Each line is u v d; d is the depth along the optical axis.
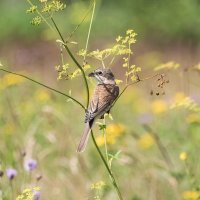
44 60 29.42
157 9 31.80
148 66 21.81
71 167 12.79
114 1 33.84
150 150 13.69
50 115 14.17
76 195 12.21
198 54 29.91
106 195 11.79
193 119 13.43
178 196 11.78
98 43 31.31
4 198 10.62
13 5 35.47
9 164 11.86
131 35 8.52
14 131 13.36
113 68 26.02
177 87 18.98
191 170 11.55
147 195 12.21
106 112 9.08
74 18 18.17
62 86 19.09
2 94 15.16
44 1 8.30
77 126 15.27
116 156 8.63
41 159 13.03
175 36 31.41
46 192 12.25
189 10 30.77
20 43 33.22
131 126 16.00
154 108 15.24
